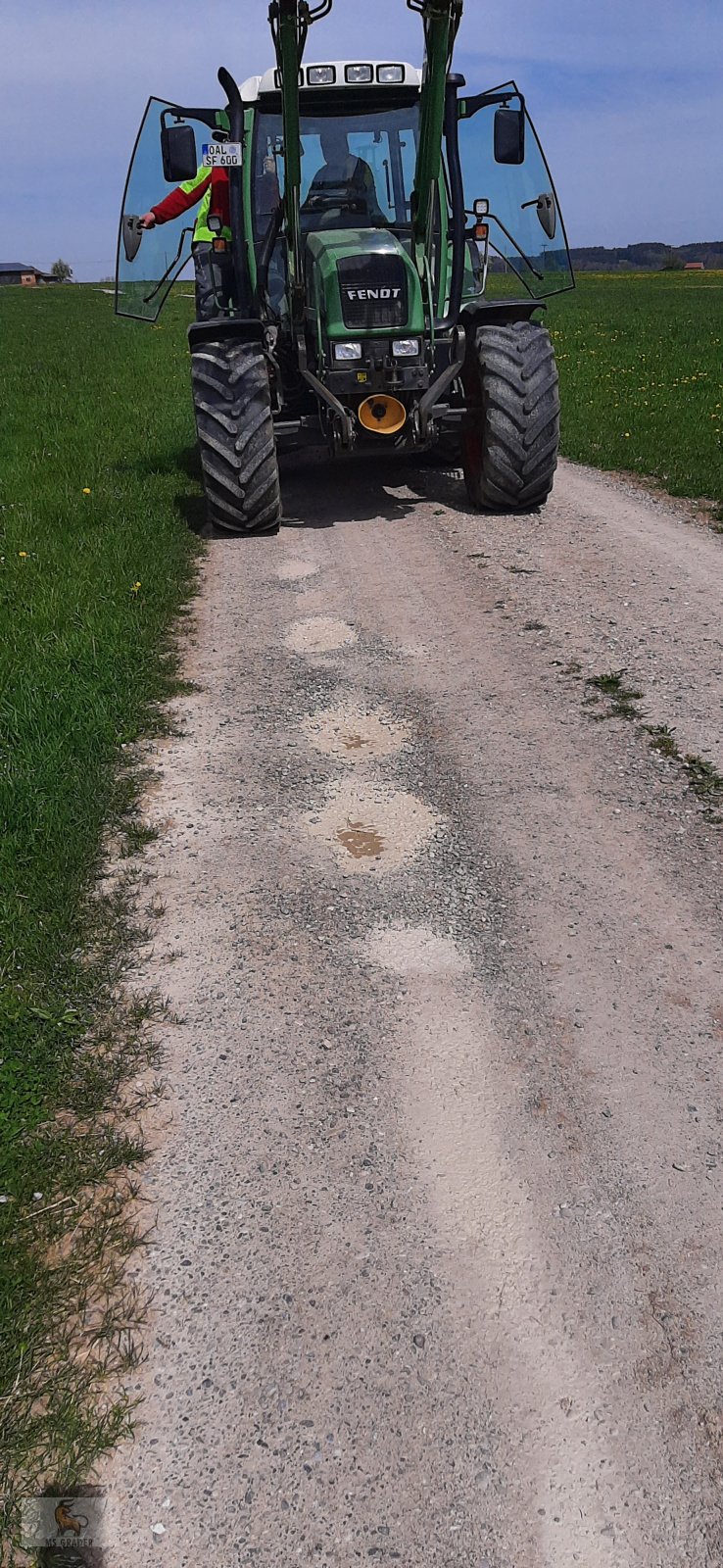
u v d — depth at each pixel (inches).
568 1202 81.9
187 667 183.3
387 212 266.1
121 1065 96.0
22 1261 77.4
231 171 257.1
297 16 206.8
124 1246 79.5
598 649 182.4
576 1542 61.6
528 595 210.8
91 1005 103.5
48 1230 80.4
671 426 381.4
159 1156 87.0
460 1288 76.0
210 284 309.3
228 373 249.8
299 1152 87.1
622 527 259.0
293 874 123.7
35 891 118.0
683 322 929.5
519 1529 62.4
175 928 114.7
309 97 257.8
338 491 309.1
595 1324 73.2
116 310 270.2
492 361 253.4
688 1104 89.9
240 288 268.4
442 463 334.0
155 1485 65.1
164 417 428.8
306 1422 68.1
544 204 253.9
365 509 287.4
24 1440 66.9
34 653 179.0
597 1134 87.6
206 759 150.9
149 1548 62.1
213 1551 61.8
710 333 793.6
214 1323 74.2
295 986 105.7
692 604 202.7
